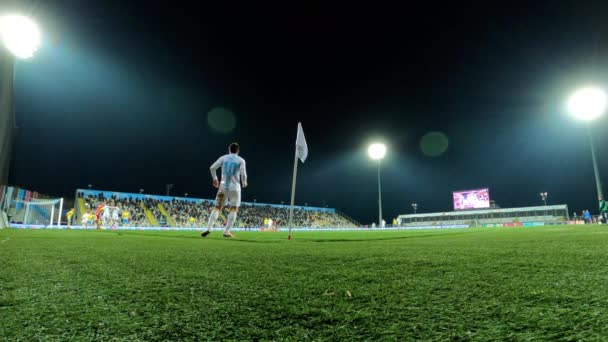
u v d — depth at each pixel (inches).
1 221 458.6
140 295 52.8
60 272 73.9
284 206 2138.3
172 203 1728.6
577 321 36.5
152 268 80.2
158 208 1651.1
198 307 46.0
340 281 62.6
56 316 41.9
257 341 33.8
